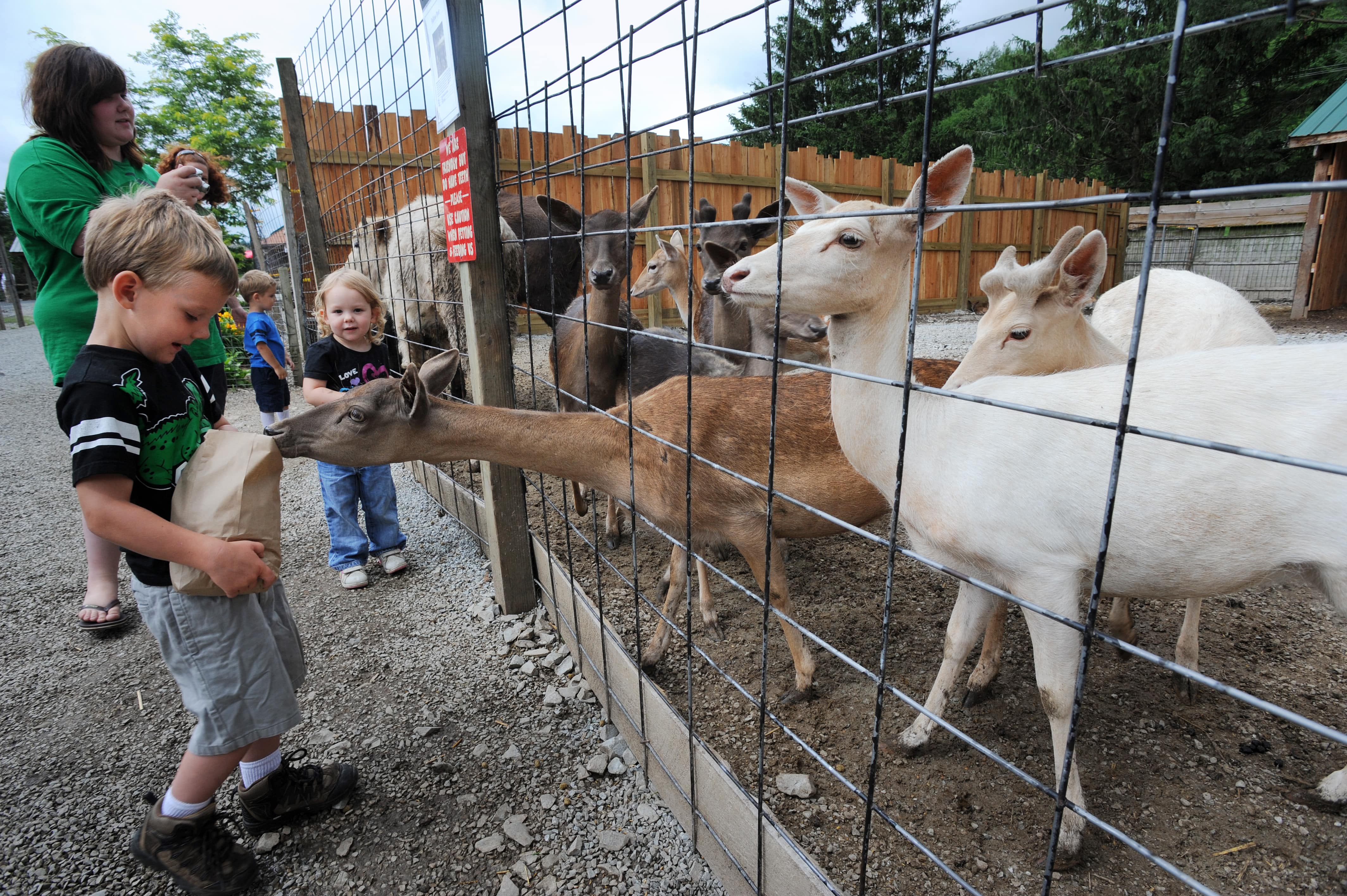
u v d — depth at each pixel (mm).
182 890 2135
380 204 8320
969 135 18797
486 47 2932
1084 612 3332
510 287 7191
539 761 2604
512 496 3475
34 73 2910
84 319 3057
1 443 7527
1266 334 3254
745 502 2828
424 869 2174
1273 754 2443
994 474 1985
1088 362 2875
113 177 3168
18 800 2498
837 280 2014
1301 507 1758
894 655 3094
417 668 3209
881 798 2324
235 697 1988
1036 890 1982
